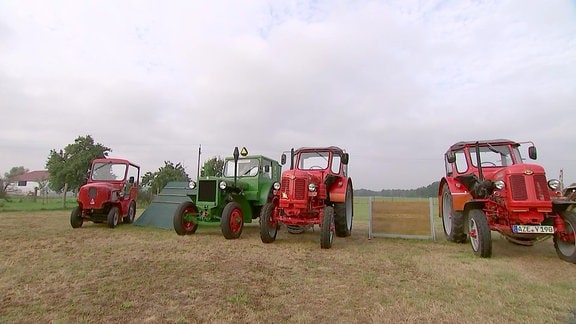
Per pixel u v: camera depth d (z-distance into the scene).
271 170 8.07
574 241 4.30
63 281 3.27
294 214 5.75
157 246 5.33
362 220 11.63
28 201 18.05
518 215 4.64
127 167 8.87
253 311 2.55
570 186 6.89
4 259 4.20
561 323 2.36
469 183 5.97
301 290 3.10
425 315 2.49
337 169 7.30
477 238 4.80
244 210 7.19
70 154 20.58
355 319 2.41
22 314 2.43
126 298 2.80
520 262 4.36
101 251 4.84
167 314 2.46
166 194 9.07
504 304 2.74
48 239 5.89
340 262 4.32
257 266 4.02
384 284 3.31
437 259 4.53
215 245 5.52
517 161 5.95
